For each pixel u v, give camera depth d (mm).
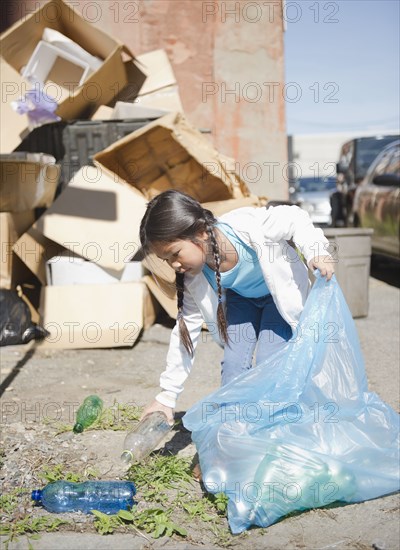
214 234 2984
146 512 2971
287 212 3141
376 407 3213
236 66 10125
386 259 11625
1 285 6270
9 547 2756
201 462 3152
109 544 2791
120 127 7203
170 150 6500
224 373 3361
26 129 7184
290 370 3109
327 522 2939
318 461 2984
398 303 8148
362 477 3059
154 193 6734
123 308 6160
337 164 14703
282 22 10070
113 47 7738
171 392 3379
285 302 3160
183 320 3281
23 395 4805
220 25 10062
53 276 6398
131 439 3246
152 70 8422
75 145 7242
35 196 6742
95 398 4047
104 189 6395
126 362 5684
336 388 3137
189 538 2848
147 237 2945
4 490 3268
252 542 2805
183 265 2975
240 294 3404
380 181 9695
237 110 10172
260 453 2990
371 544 2760
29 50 7758
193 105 10156
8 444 3816
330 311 3164
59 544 2785
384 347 5969
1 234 6227
